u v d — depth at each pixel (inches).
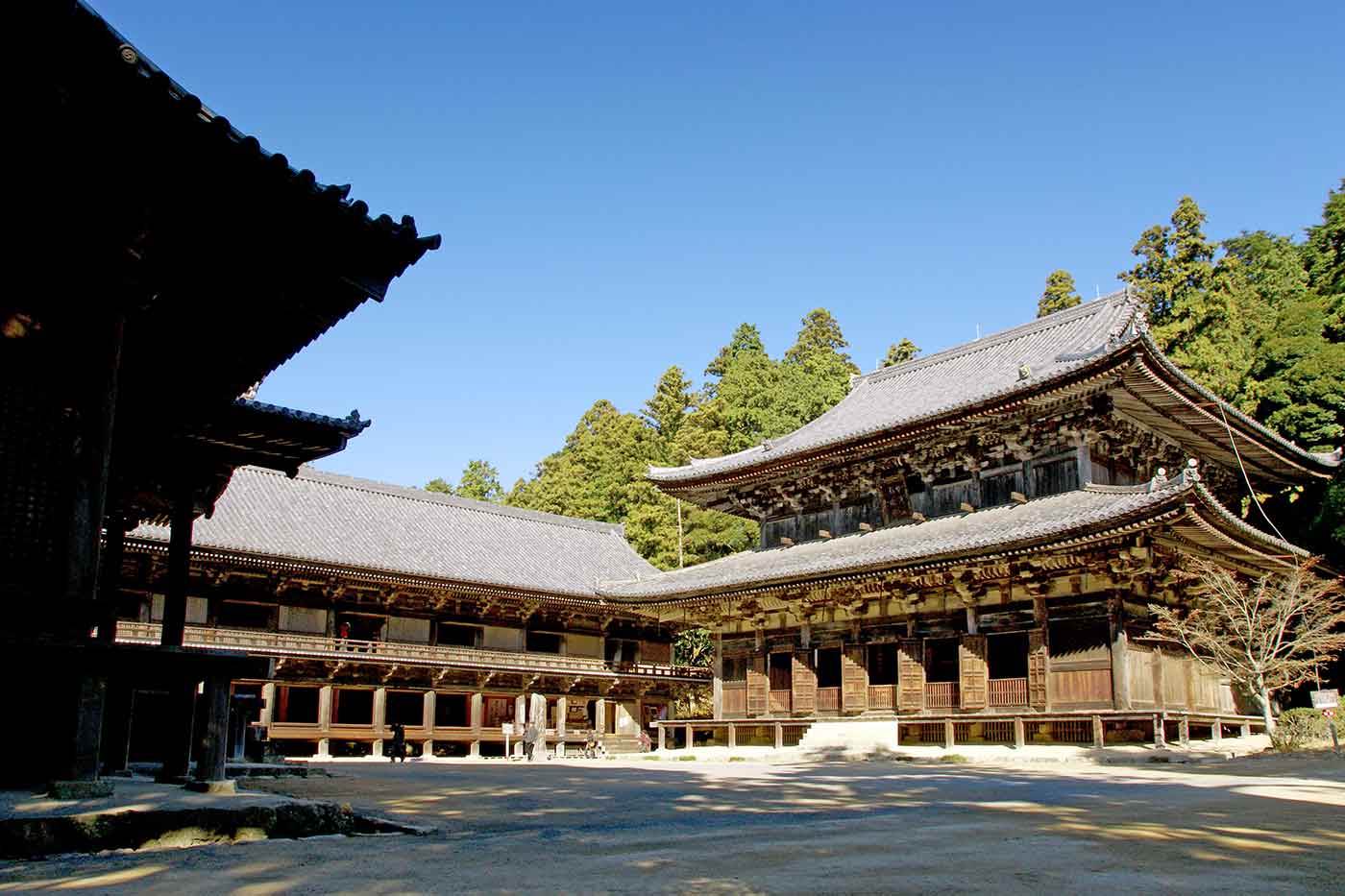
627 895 235.3
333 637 1697.8
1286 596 1254.3
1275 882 258.1
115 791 370.3
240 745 793.6
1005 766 1079.0
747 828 398.0
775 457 1697.8
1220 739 1274.6
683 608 1791.3
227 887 242.8
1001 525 1332.4
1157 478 1157.1
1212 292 1834.4
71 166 349.1
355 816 392.2
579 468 2984.7
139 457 590.9
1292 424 1673.2
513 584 1852.9
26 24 304.2
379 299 400.2
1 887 240.2
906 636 1457.9
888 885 250.1
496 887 245.1
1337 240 1990.7
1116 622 1215.6
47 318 374.0
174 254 391.9
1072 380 1291.8
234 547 1536.7
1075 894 238.2
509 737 1740.9
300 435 591.8
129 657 362.0
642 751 2011.6
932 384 1822.1
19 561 360.2
